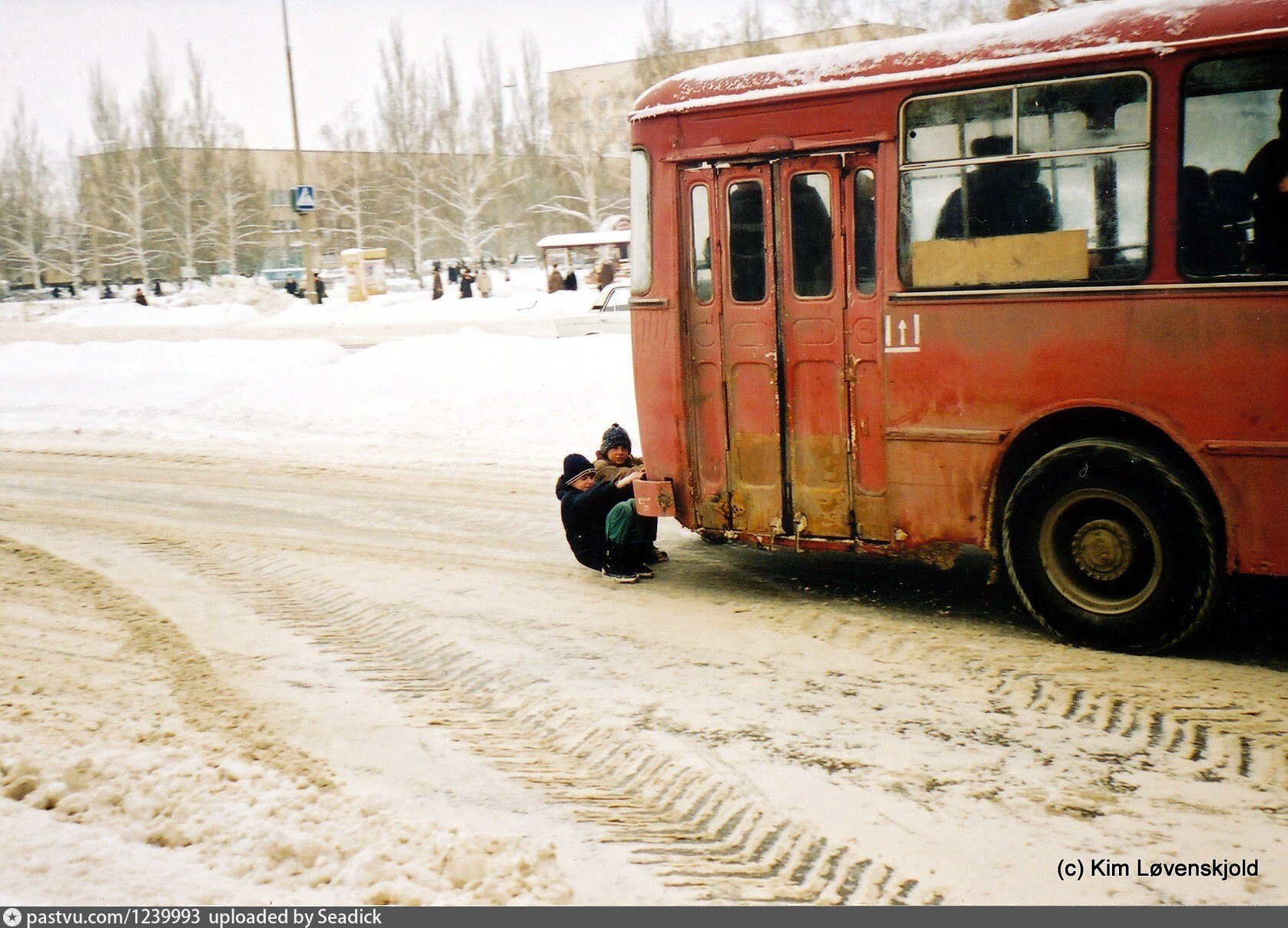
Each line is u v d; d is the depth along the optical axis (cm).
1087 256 600
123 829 407
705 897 381
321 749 513
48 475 1323
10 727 516
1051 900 378
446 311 4131
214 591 791
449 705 566
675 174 723
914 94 640
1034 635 641
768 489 715
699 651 636
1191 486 580
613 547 782
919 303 649
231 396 1758
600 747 511
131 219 7600
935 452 656
